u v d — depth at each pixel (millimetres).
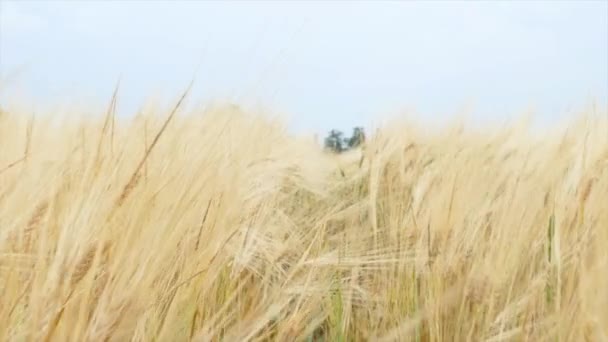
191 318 1302
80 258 1071
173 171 1351
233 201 1538
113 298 1093
